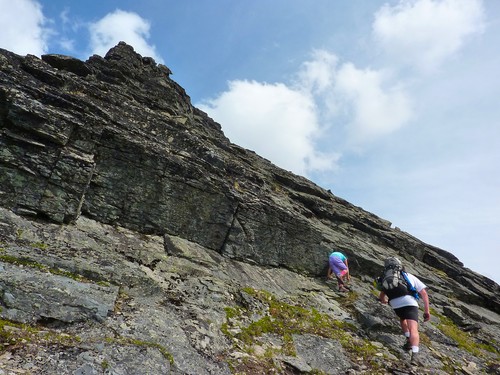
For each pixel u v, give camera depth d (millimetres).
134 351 5773
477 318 17422
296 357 7777
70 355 5203
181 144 14320
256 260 13453
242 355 7102
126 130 12352
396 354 9289
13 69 11008
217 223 12992
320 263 15000
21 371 4582
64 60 14938
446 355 10328
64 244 8602
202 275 10453
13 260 6902
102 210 10953
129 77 17969
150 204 11805
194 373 5906
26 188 9305
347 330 10164
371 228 21656
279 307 10180
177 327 7141
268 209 14281
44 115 9844
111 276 7902
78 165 10047
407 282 9188
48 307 6027
